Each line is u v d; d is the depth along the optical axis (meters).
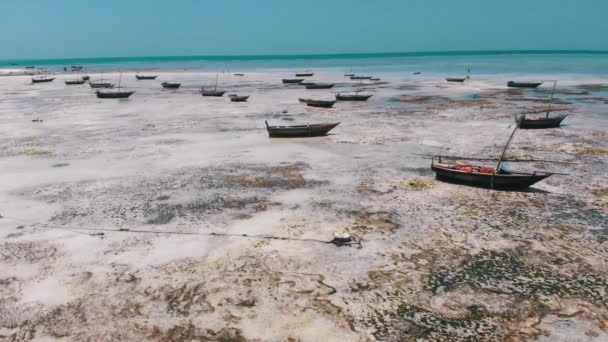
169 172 24.08
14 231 16.67
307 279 13.25
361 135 33.22
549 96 55.16
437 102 51.22
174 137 32.75
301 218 17.78
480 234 16.28
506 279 13.30
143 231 16.64
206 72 129.75
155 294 12.56
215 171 24.23
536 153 27.61
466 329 11.05
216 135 33.44
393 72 117.19
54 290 12.77
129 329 11.12
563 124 36.47
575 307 11.91
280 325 11.21
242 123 38.50
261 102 52.91
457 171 21.41
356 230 16.62
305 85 78.06
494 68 126.62
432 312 11.72
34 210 18.72
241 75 109.69
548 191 20.73
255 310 11.81
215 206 19.14
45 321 11.44
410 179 22.58
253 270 13.77
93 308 11.95
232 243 15.61
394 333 10.91
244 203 19.50
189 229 16.80
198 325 11.24
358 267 13.95
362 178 22.86
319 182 22.30
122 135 33.53
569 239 15.87
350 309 11.84
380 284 12.99
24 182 22.44
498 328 11.09
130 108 48.12
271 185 21.91
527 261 14.34
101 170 24.45
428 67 141.62
